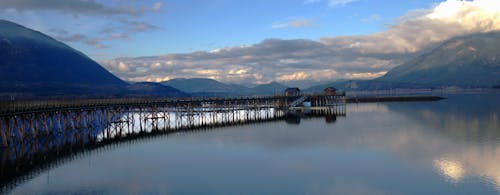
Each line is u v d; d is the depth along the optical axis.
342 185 29.59
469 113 85.44
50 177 30.95
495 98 160.62
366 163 36.06
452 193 27.39
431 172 32.59
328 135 52.94
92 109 58.66
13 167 33.53
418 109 101.88
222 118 79.19
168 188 28.84
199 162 36.78
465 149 41.62
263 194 27.62
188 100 78.00
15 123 46.03
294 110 99.25
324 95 107.94
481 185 28.86
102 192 27.66
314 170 33.84
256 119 76.31
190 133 55.47
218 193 27.80
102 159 37.69
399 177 31.41
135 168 34.31
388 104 130.38
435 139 48.75
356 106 119.31
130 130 59.94
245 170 33.97
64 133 53.78
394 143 46.09
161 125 67.75
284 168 34.53
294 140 48.78
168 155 39.78
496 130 55.81
